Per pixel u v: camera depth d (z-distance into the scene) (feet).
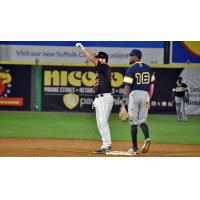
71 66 254.27
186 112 248.32
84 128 199.62
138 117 126.62
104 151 129.80
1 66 256.73
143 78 124.57
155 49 259.80
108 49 258.37
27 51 261.24
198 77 248.32
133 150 129.59
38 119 224.53
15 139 161.58
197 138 173.99
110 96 127.65
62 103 255.29
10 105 257.34
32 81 256.11
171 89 249.96
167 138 172.76
